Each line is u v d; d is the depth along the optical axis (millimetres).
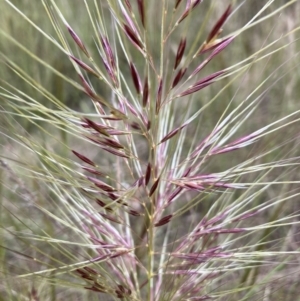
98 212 206
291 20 370
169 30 171
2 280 233
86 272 204
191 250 229
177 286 213
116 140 194
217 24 159
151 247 206
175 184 199
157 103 178
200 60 371
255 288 245
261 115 342
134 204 252
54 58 386
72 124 178
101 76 176
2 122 220
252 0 388
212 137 200
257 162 251
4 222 271
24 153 270
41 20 397
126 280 220
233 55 376
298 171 295
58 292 261
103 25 192
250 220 275
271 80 351
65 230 251
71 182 193
